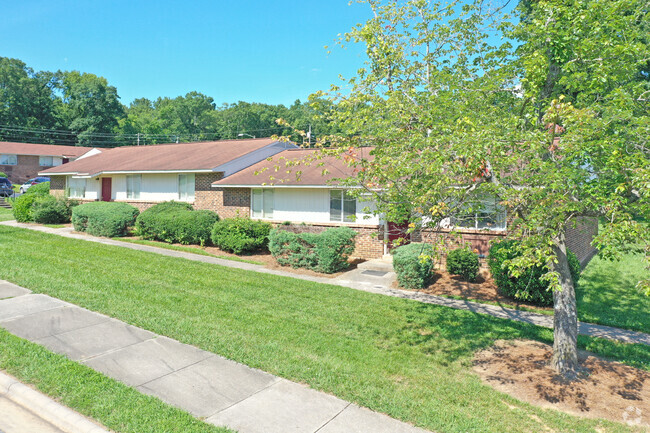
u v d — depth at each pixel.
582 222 7.87
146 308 10.23
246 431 5.60
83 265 14.48
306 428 5.73
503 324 10.55
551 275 6.39
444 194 7.67
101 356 7.64
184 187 23.91
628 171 6.57
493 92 9.12
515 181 7.60
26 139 75.69
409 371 7.67
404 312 11.17
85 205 23.38
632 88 8.09
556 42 7.75
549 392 7.15
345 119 9.11
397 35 10.26
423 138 7.95
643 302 12.79
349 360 7.98
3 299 10.55
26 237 19.89
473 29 10.06
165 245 20.08
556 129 8.23
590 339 9.78
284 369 7.40
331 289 13.25
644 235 5.79
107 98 79.69
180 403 6.21
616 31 7.80
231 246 18.33
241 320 9.80
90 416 5.85
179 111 120.31
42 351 7.61
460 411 6.39
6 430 5.64
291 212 19.77
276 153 25.72
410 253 13.85
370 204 17.64
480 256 15.27
